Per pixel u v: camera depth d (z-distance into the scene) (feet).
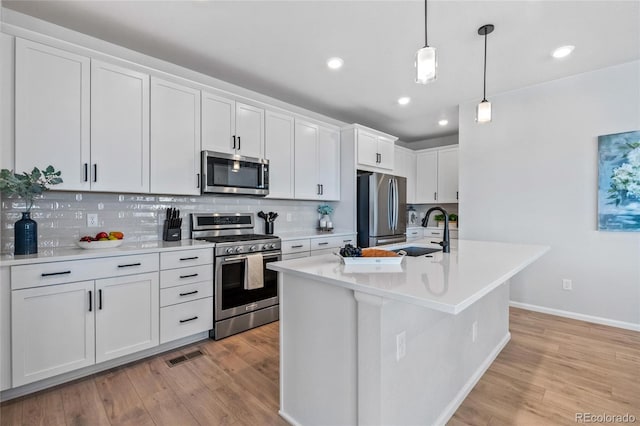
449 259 6.10
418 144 19.53
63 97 6.90
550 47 8.29
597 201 9.72
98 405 5.82
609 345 8.36
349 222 13.62
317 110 13.52
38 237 7.32
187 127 9.02
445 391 5.66
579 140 10.03
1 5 6.57
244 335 9.15
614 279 9.55
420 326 4.90
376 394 4.14
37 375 6.05
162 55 8.83
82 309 6.57
